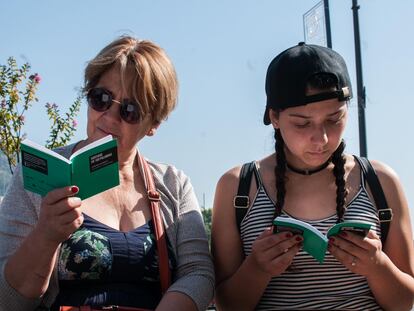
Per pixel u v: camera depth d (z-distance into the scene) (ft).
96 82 10.27
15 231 9.57
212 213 11.00
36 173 8.51
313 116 9.51
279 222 9.02
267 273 9.68
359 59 20.70
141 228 10.09
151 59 10.28
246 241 10.39
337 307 9.86
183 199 10.99
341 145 10.28
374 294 9.99
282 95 9.73
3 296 8.96
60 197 8.27
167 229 10.43
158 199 10.53
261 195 10.46
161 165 11.35
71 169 8.26
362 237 9.04
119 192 10.34
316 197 10.34
